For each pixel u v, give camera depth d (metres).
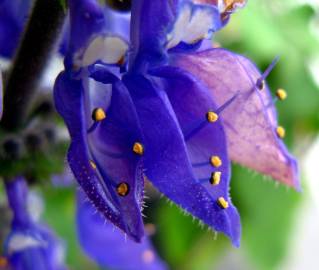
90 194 0.08
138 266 0.13
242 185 0.18
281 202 0.18
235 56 0.09
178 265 0.19
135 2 0.09
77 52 0.08
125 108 0.08
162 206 0.18
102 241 0.13
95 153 0.08
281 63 0.17
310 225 0.27
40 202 0.13
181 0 0.09
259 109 0.09
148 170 0.08
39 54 0.10
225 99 0.09
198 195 0.08
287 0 0.17
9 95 0.11
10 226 0.12
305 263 0.28
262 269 0.18
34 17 0.10
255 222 0.18
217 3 0.09
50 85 0.11
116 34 0.09
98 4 0.09
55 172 0.12
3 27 0.11
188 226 0.19
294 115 0.17
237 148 0.09
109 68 0.09
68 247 0.16
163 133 0.08
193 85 0.09
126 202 0.08
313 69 0.18
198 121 0.09
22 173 0.11
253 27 0.16
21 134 0.11
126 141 0.08
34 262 0.12
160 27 0.09
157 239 0.19
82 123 0.08
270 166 0.10
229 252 0.22
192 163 0.09
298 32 0.17
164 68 0.09
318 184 0.26
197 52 0.09
